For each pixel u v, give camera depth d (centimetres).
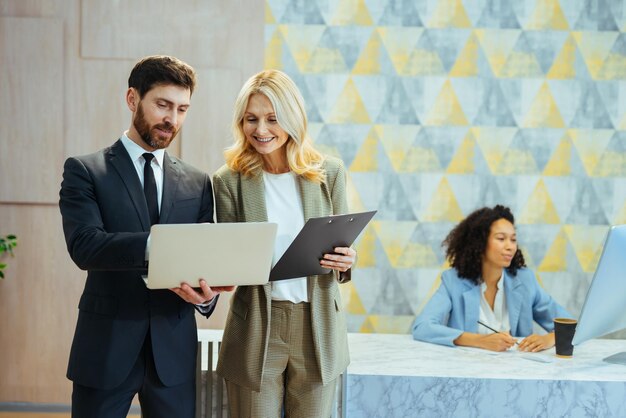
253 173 210
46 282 364
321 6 373
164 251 174
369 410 229
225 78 362
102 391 192
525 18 377
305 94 376
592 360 251
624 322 251
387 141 380
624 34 380
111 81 358
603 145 384
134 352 193
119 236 184
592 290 236
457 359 249
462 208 383
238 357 207
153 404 199
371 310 386
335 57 375
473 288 293
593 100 382
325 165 217
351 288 385
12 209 361
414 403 228
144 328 195
